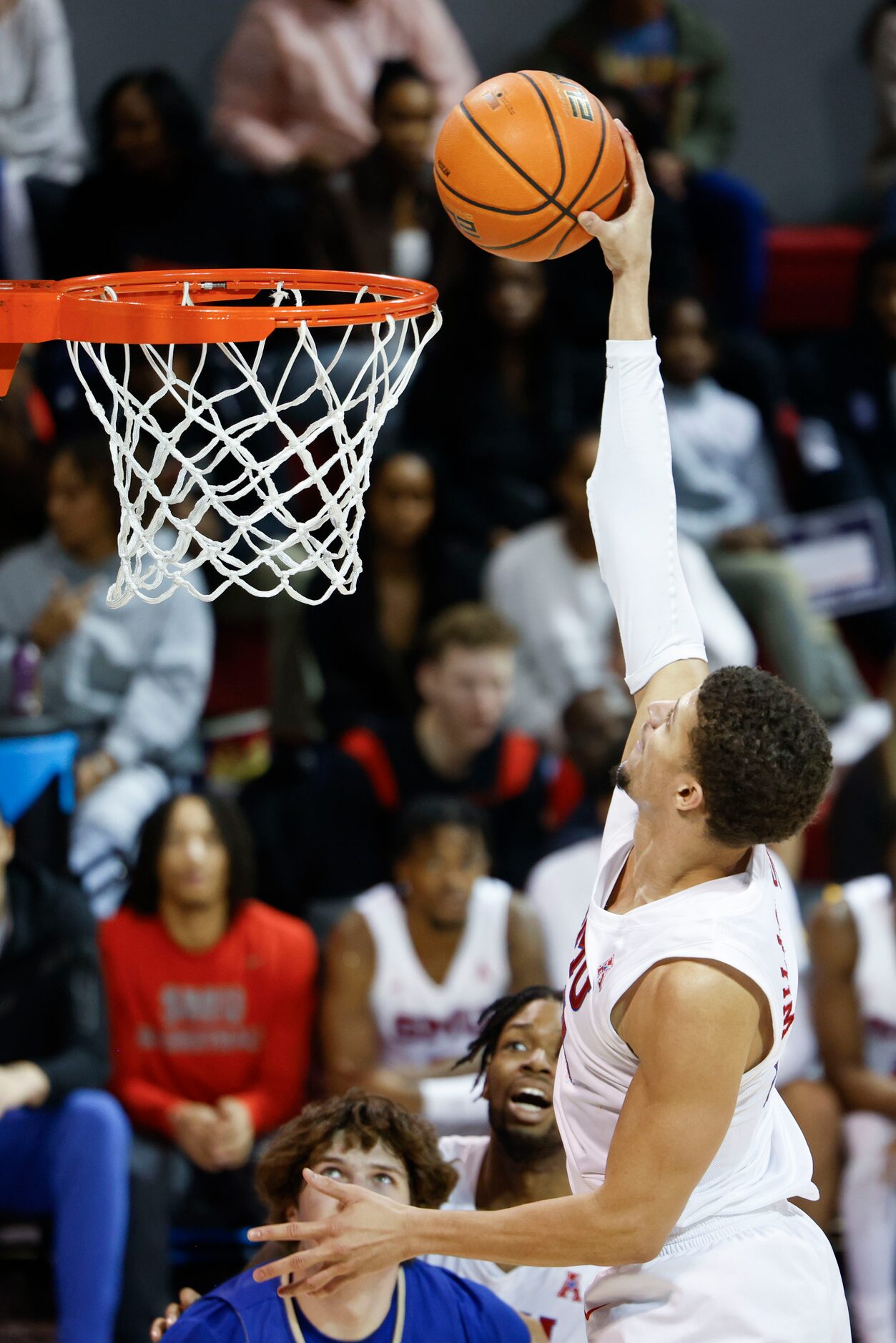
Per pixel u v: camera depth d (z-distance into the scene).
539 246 5.60
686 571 12.90
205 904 9.59
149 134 13.84
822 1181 9.68
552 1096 5.91
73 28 16.86
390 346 13.67
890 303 15.06
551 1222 4.57
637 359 5.53
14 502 12.42
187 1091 9.68
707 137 16.77
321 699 12.30
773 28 17.97
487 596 12.62
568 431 13.70
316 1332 5.31
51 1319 9.32
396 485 12.20
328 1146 5.49
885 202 17.11
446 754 11.20
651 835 4.90
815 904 10.47
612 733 10.76
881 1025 9.94
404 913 9.88
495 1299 5.61
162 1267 9.05
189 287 6.24
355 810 11.09
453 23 17.61
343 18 15.67
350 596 12.27
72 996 9.38
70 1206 8.93
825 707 13.49
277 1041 9.69
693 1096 4.48
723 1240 4.90
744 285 15.95
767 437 14.84
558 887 10.21
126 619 11.76
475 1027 9.84
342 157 15.65
